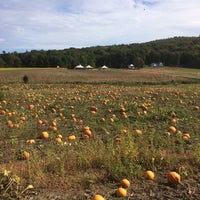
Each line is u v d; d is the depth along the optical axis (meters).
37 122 11.45
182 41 179.12
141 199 5.09
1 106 15.40
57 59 110.31
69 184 5.62
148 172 5.88
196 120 11.34
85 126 10.54
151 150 6.78
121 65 124.81
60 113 13.26
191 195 5.21
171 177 5.58
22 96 19.95
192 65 115.81
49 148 7.75
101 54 136.50
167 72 74.69
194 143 8.09
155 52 130.62
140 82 40.72
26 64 109.81
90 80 45.78
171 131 9.25
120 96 20.03
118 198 5.11
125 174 5.87
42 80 45.38
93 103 16.75
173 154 7.10
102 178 5.89
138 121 11.45
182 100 17.64
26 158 7.08
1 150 7.84
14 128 10.20
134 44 180.38
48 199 5.07
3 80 45.22
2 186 5.24
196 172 6.15
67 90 26.88
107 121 11.62
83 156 6.51
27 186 5.46
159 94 20.92
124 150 6.60
